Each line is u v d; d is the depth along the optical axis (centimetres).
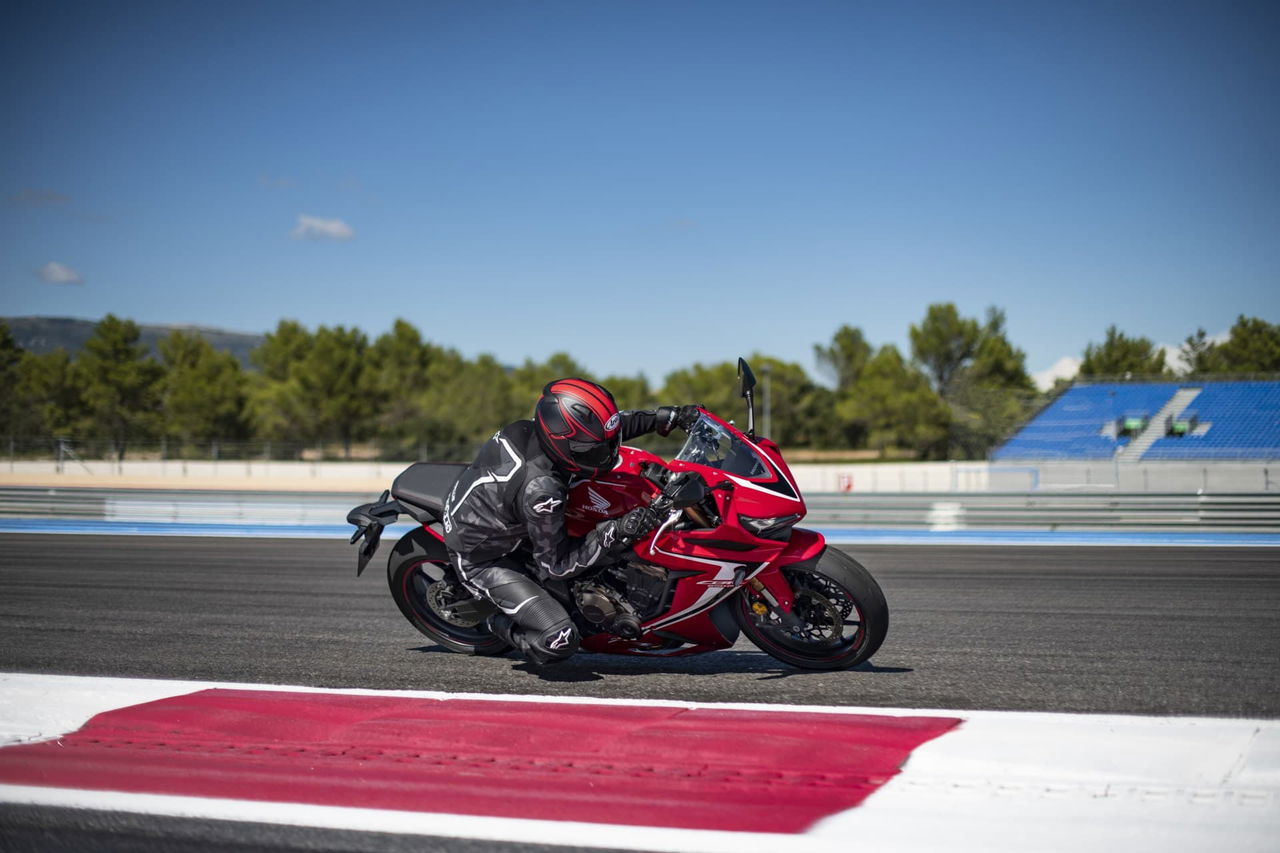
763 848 241
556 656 409
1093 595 698
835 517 1411
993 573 838
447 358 7662
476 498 418
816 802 270
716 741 320
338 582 767
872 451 6756
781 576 424
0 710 369
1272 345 6569
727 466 411
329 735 338
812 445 6944
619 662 461
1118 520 1345
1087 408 4169
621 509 413
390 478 4028
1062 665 454
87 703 378
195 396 5897
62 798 281
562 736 330
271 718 356
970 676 430
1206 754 304
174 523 1461
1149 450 3866
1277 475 2903
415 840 251
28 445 4528
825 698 390
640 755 312
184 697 388
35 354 6469
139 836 256
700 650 437
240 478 3850
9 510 1566
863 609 410
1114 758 301
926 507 1387
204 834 257
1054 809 263
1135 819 255
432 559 465
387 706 373
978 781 284
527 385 7306
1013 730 331
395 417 6350
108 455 4372
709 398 7062
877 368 6431
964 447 5584
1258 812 259
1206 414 4022
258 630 555
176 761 312
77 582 766
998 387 6116
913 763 300
